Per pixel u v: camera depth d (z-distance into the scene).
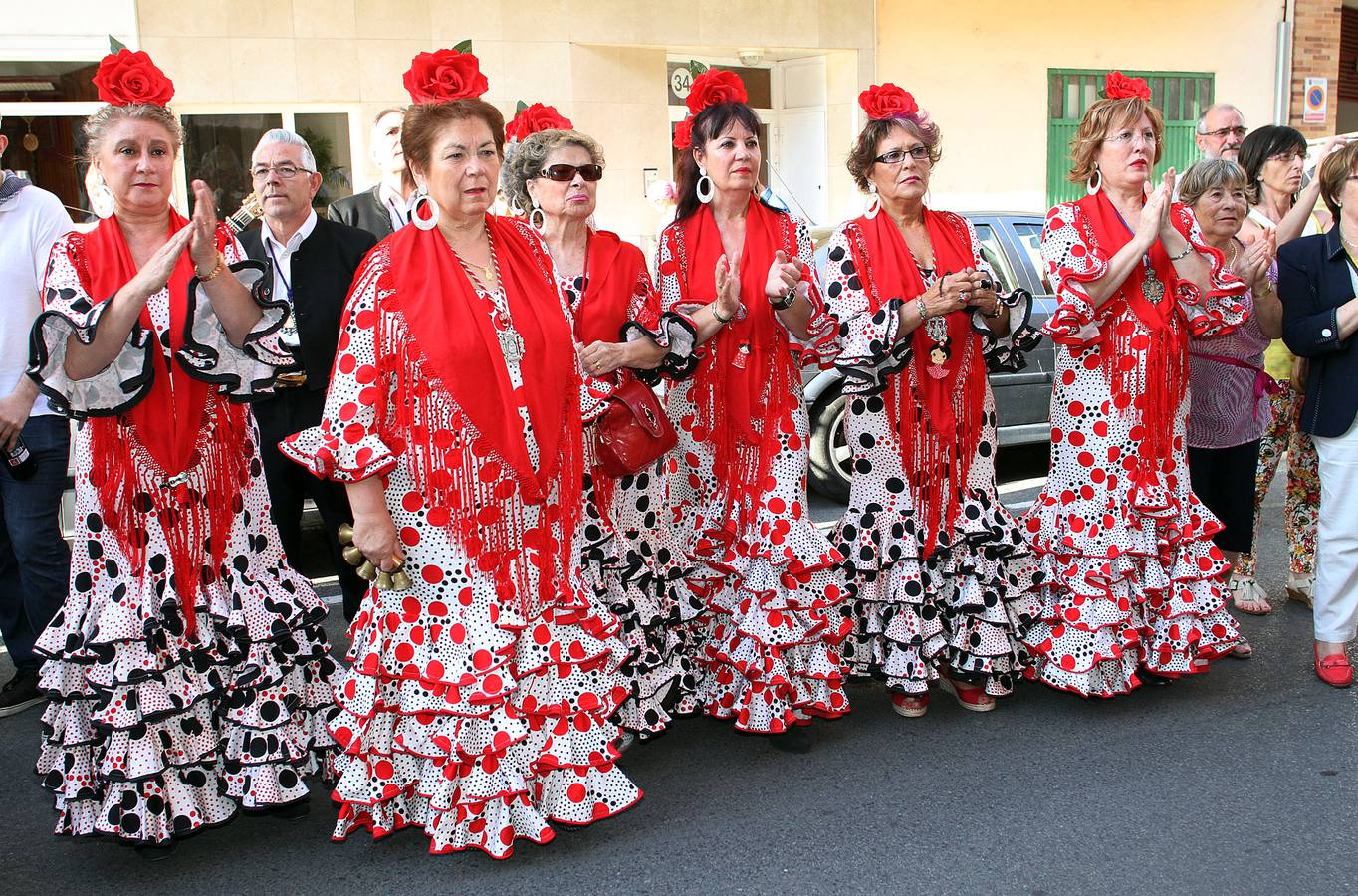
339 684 3.29
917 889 2.93
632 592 3.59
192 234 2.82
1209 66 12.84
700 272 3.64
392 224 4.57
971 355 3.77
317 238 3.93
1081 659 3.79
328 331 3.88
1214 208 4.21
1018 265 6.71
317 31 9.29
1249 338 4.35
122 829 2.97
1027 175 12.12
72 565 3.00
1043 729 3.85
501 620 2.90
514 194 3.68
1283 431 4.90
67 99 8.84
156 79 3.05
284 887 3.03
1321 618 4.16
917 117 3.70
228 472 3.13
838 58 11.19
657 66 10.52
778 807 3.37
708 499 3.75
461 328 2.81
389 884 3.03
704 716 4.06
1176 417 3.83
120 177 2.99
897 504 3.73
